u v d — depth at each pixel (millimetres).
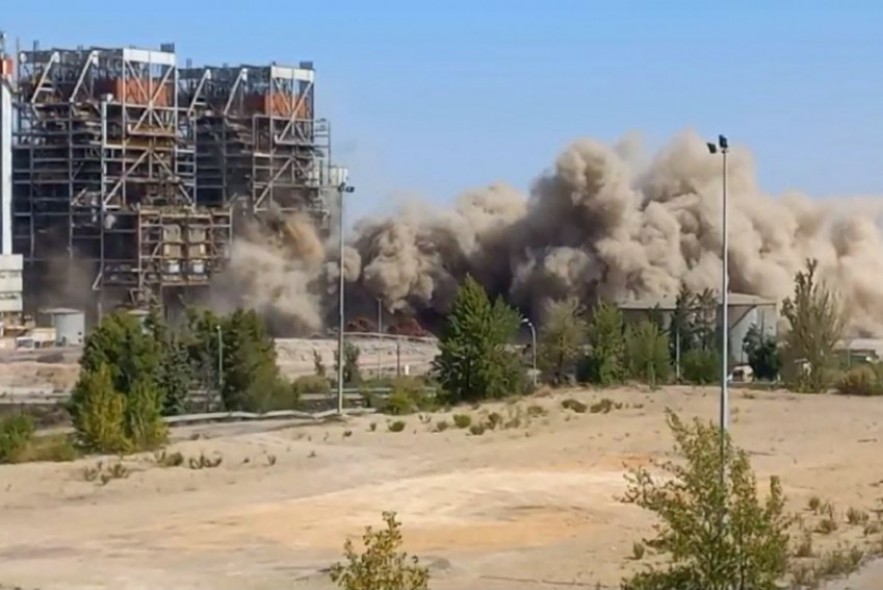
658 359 118000
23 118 183875
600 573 42500
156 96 186500
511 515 55156
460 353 105062
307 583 41594
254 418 94562
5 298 171375
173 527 53188
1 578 42844
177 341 103250
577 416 92312
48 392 120250
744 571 31031
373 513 55844
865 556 43719
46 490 63000
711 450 31500
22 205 184000
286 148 198375
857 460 71188
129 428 77562
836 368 114688
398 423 87812
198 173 196250
